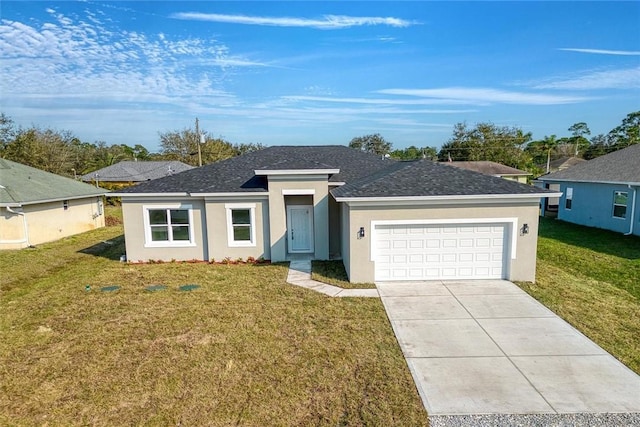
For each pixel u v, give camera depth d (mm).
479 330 8617
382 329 8703
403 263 12227
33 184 21453
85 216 24359
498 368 6996
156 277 13289
